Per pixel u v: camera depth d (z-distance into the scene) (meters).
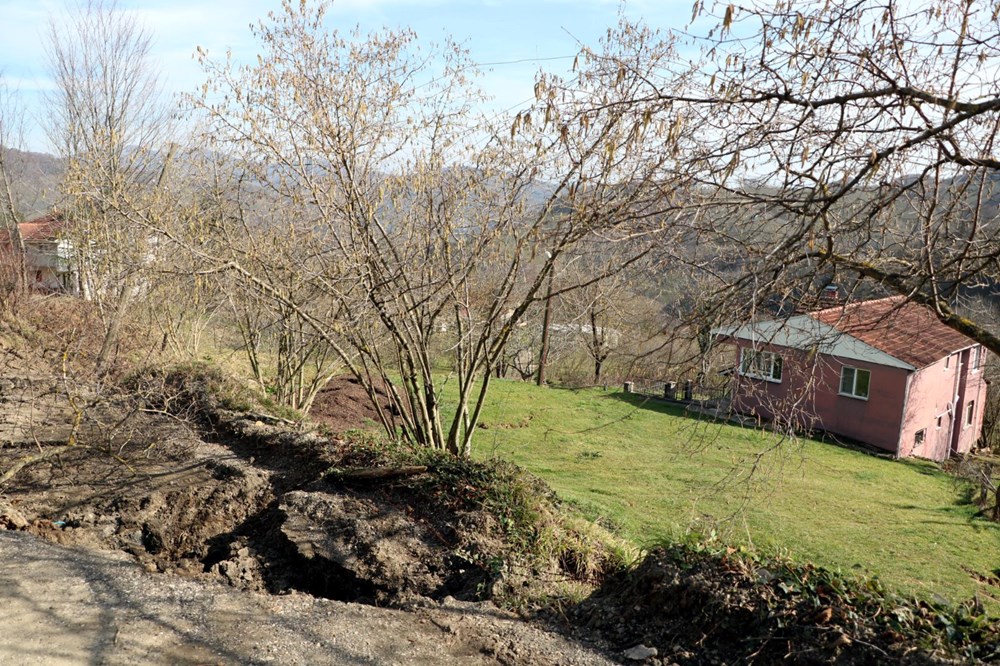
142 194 11.19
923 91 4.63
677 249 5.39
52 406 10.07
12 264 16.48
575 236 6.12
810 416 6.04
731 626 4.72
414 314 9.48
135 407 9.33
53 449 8.04
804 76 4.39
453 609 5.46
